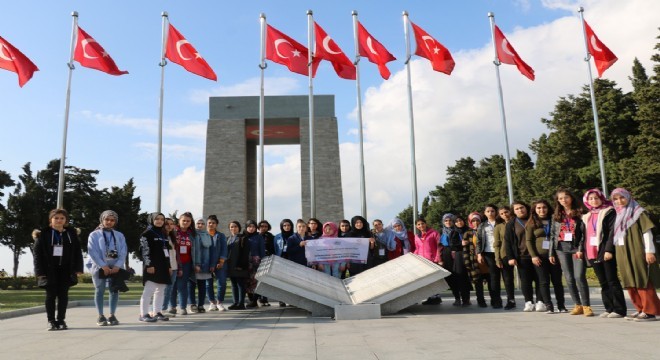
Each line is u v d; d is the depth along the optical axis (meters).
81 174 42.62
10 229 37.44
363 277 9.88
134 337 6.08
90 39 14.04
